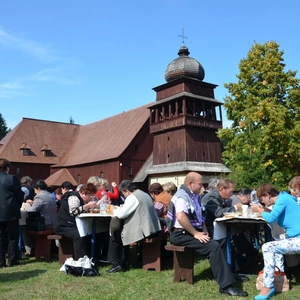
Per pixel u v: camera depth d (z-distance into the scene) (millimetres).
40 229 9438
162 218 9125
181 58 43688
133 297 5934
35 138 59625
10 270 8211
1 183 8602
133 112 53188
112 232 7938
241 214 7230
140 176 45688
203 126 40594
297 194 6543
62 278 7254
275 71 25656
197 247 6395
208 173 39781
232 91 27000
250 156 21172
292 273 7043
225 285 6047
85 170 52375
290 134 23562
